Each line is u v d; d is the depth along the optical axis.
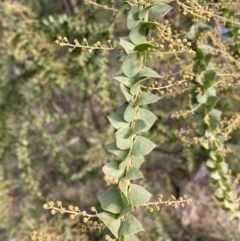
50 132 0.83
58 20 0.55
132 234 0.25
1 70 0.64
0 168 0.68
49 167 0.82
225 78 0.39
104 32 0.55
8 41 0.56
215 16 0.35
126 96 0.26
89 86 0.64
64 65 0.60
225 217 0.67
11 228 0.62
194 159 0.74
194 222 0.73
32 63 0.62
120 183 0.25
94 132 0.71
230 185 0.40
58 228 0.54
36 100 0.67
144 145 0.26
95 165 0.66
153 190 0.76
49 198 0.64
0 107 0.66
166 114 0.66
